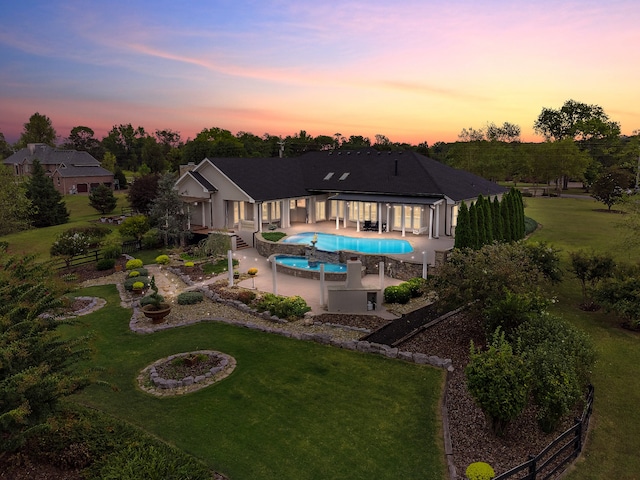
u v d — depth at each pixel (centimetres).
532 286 1752
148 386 1393
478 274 1697
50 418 890
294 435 1134
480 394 1093
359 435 1135
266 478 979
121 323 1975
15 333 892
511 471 892
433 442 1109
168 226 3531
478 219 2728
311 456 1052
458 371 1486
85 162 8344
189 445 1089
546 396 1114
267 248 3195
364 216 3928
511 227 3266
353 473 996
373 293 2073
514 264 1722
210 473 972
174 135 15800
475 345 1686
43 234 4512
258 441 1109
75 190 7975
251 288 2452
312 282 2561
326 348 1669
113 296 2381
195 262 2994
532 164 8538
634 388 1431
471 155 8669
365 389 1367
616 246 2723
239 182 3753
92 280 2716
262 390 1361
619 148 7219
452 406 1278
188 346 1703
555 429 1194
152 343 1739
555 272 2209
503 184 10606
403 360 1566
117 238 3844
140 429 1141
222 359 1562
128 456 963
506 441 1128
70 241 3148
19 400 853
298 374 1465
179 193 4059
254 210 3678
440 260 2570
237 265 2966
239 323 1934
